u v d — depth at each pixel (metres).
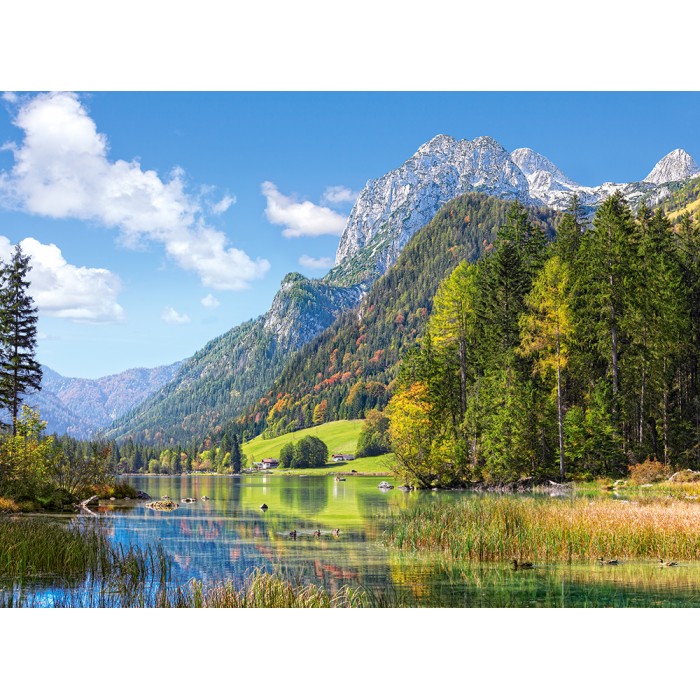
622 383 59.72
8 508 41.25
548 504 30.28
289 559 22.77
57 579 19.05
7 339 57.19
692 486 41.53
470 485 62.00
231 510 45.44
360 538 28.17
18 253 58.66
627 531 22.89
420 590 17.98
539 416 56.03
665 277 60.72
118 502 52.25
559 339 56.12
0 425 48.34
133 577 19.28
